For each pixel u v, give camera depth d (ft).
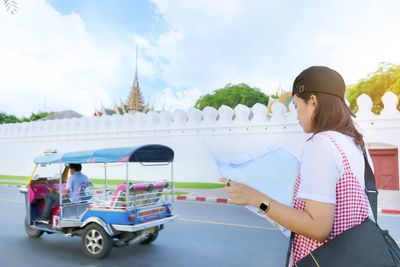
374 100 136.77
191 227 24.73
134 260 17.21
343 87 4.47
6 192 48.26
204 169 54.03
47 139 69.72
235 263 16.66
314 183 3.96
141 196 18.03
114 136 62.13
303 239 4.36
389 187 45.91
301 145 47.19
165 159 19.56
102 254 17.31
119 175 59.26
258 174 4.58
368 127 45.70
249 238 21.47
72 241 21.20
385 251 3.70
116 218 17.11
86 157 18.10
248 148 50.70
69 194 19.76
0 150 75.56
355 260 3.74
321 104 4.36
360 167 4.20
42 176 22.24
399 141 44.55
